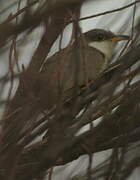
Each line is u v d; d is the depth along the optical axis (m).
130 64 6.89
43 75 7.68
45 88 6.86
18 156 6.04
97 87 7.31
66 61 7.61
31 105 6.60
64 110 7.09
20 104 6.96
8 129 6.82
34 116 6.70
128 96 7.80
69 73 8.74
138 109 8.05
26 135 7.04
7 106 6.47
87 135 6.68
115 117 8.08
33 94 6.81
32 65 7.26
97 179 8.02
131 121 7.82
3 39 4.81
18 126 6.82
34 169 6.45
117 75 6.74
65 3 4.57
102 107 7.25
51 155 5.54
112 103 7.87
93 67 12.78
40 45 7.38
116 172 6.94
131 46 7.11
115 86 6.69
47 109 6.84
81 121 6.51
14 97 7.11
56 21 6.84
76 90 6.18
